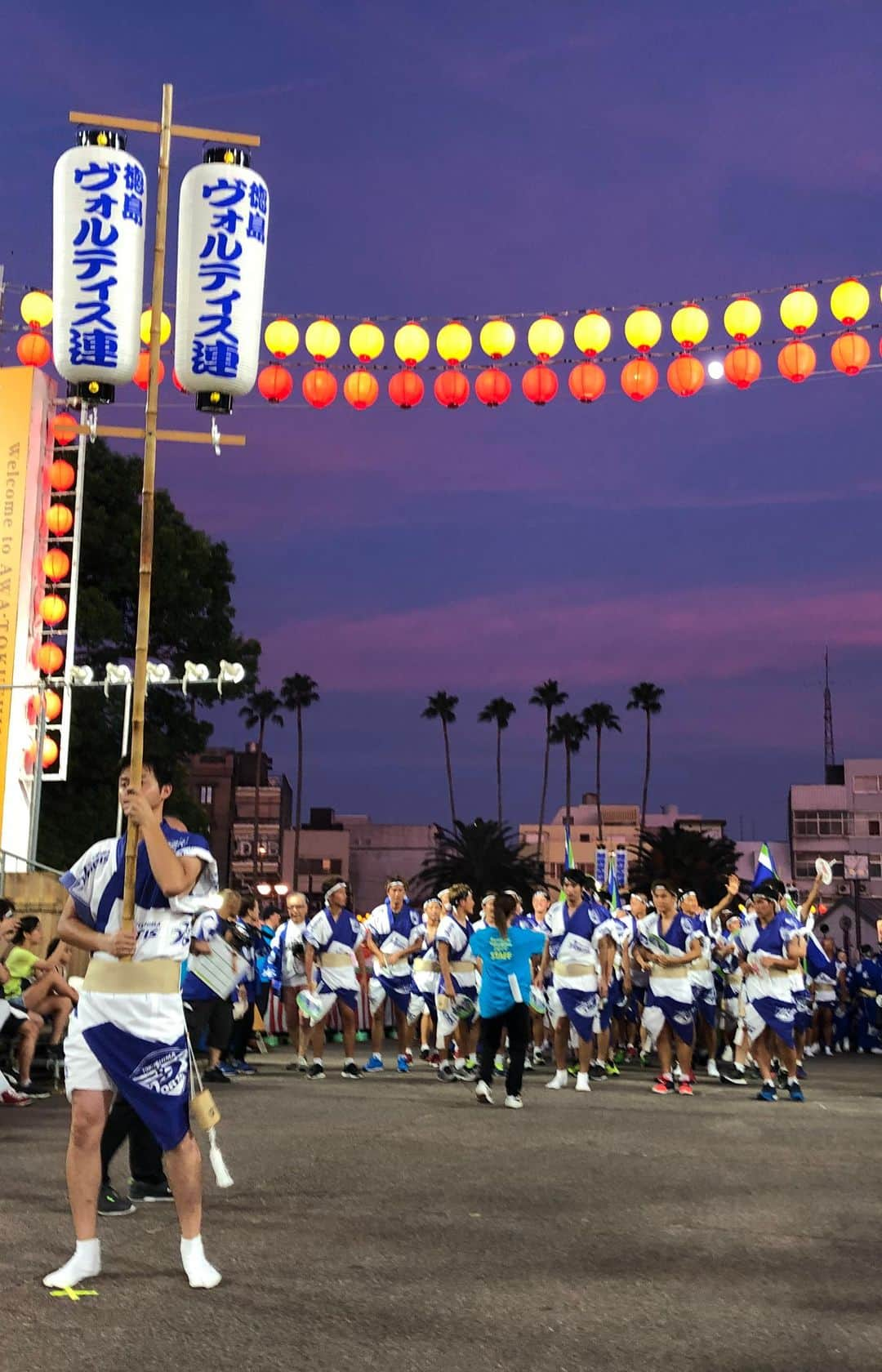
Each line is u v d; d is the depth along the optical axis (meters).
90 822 32.53
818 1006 25.31
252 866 90.62
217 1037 13.92
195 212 9.11
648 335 13.97
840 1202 7.25
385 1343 4.50
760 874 16.33
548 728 101.00
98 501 34.78
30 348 15.95
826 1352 4.50
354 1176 7.88
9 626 20.78
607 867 26.92
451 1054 16.23
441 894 17.27
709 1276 5.50
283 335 14.41
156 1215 6.61
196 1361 4.26
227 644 36.12
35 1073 13.72
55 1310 4.82
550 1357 4.38
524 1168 8.27
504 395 14.45
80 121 6.60
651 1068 18.00
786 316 13.73
